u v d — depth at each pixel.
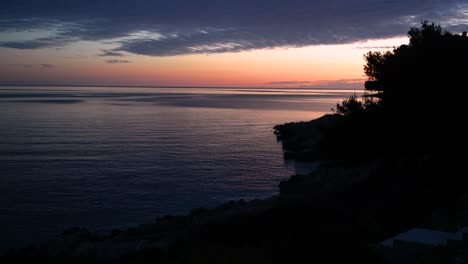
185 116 137.75
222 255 13.13
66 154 61.44
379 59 26.89
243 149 69.38
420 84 23.34
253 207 29.17
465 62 23.31
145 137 83.00
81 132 89.19
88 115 133.75
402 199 19.17
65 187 42.44
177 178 47.50
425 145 23.30
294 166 55.25
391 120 24.16
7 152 62.03
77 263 16.22
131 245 21.80
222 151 67.06
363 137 24.94
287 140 76.56
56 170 50.25
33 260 16.86
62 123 107.19
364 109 26.53
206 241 16.14
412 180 21.95
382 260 10.91
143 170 51.38
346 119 26.62
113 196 39.66
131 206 36.72
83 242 25.11
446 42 24.62
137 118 127.00
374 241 13.80
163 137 83.62
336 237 12.74
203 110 168.62
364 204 20.72
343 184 29.36
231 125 110.25
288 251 12.15
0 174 47.56
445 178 19.77
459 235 11.39
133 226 31.48
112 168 52.19
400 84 24.38
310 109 186.50
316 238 12.70
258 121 123.38
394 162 24.89
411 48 25.88
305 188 35.94
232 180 47.09
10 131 88.12
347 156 25.80
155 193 41.06
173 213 34.84
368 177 26.36
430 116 22.86
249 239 15.54
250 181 46.75
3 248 26.67
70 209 35.47
